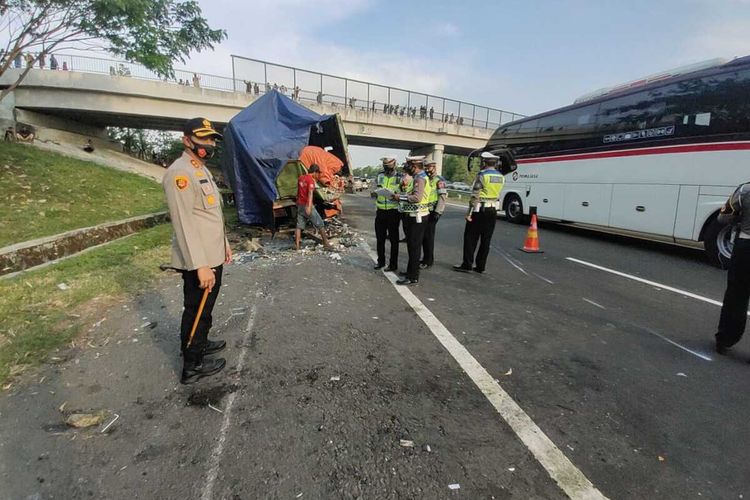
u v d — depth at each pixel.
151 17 13.38
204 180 2.98
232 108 27.02
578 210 10.63
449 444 2.48
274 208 9.20
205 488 2.12
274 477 2.20
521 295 5.48
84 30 12.63
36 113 25.84
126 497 2.06
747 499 2.11
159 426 2.60
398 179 6.39
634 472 2.29
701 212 7.62
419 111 34.12
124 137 39.75
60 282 5.27
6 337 3.69
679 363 3.60
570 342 3.99
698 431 2.66
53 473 2.21
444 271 6.75
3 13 11.83
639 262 7.66
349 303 4.97
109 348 3.63
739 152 7.02
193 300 3.05
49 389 2.99
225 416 2.71
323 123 11.07
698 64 8.02
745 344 4.02
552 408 2.88
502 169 9.14
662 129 8.38
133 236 8.77
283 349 3.69
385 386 3.11
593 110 10.16
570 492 2.14
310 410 2.79
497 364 3.50
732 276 3.67
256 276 6.10
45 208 11.05
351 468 2.27
